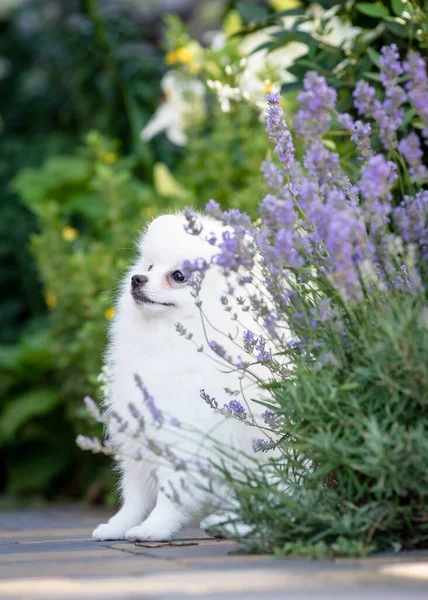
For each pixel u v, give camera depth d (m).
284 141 3.50
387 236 3.15
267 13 5.02
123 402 3.86
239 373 3.73
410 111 3.90
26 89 11.54
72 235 7.73
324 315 3.11
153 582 2.56
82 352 6.94
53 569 2.93
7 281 10.09
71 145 10.57
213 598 2.28
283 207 3.14
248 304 3.84
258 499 3.23
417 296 3.06
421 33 4.18
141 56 8.85
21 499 8.16
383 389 3.09
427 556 3.00
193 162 7.50
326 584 2.47
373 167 3.09
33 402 8.02
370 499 3.20
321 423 3.10
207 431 3.67
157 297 3.81
